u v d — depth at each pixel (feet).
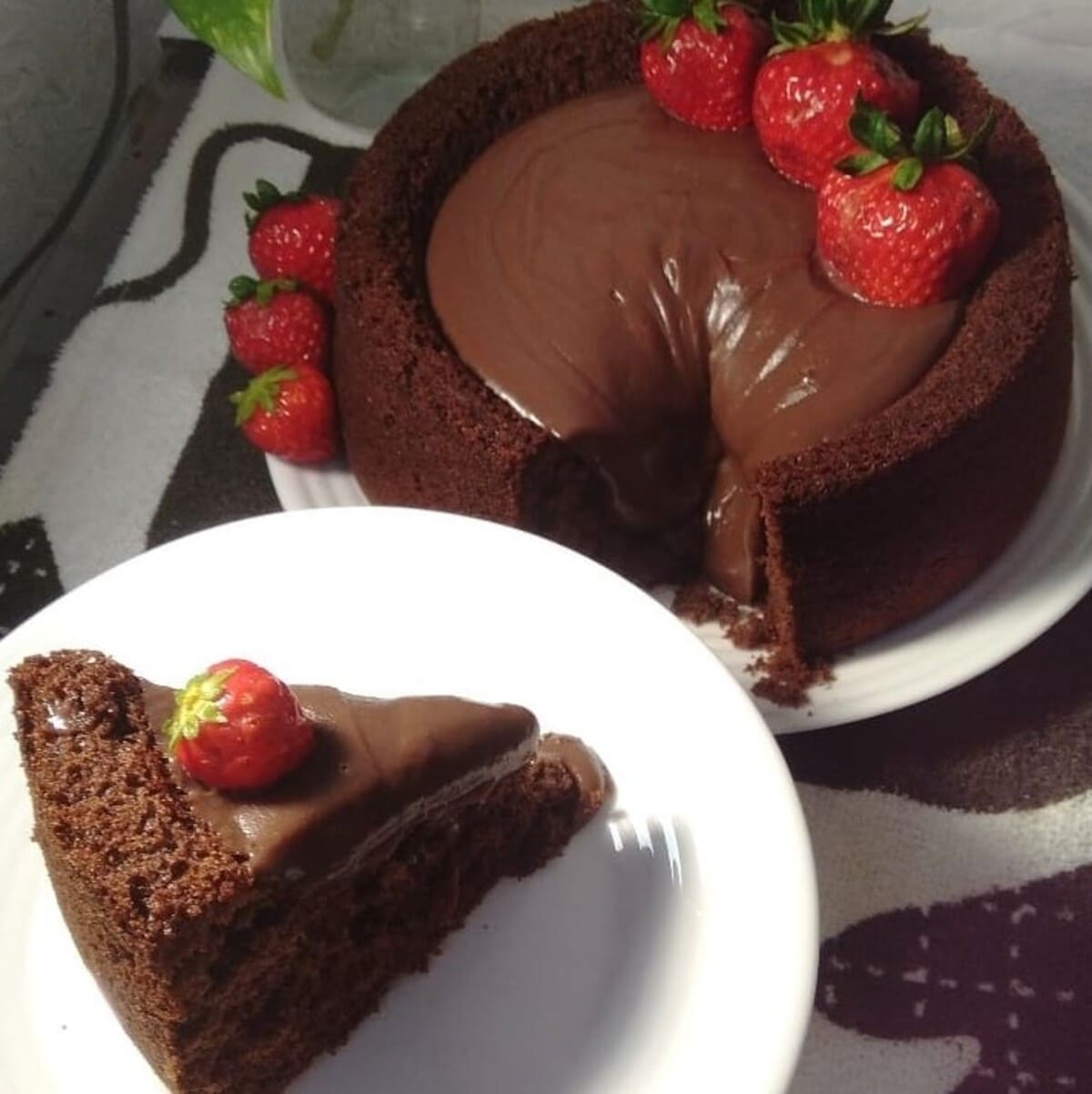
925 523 1.35
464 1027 1.12
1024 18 2.01
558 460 1.42
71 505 1.67
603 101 1.62
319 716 1.08
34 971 1.15
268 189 1.64
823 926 1.31
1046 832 1.37
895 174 1.35
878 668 1.41
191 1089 1.08
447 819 1.12
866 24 1.44
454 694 1.22
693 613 1.49
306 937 1.07
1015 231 1.44
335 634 1.28
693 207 1.49
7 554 1.64
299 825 1.02
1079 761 1.41
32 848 1.18
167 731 1.07
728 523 1.46
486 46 1.65
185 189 1.94
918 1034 1.25
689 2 1.50
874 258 1.37
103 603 1.30
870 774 1.41
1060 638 1.48
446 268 1.51
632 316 1.44
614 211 1.49
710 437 1.48
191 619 1.29
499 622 1.28
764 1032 1.04
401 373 1.42
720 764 1.17
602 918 1.15
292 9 1.91
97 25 1.98
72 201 1.95
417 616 1.29
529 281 1.46
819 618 1.40
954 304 1.40
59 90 1.93
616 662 1.24
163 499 1.67
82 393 1.76
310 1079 1.13
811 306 1.41
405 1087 1.11
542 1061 1.09
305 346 1.60
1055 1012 1.26
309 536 1.32
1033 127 1.89
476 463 1.39
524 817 1.17
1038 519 1.48
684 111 1.56
